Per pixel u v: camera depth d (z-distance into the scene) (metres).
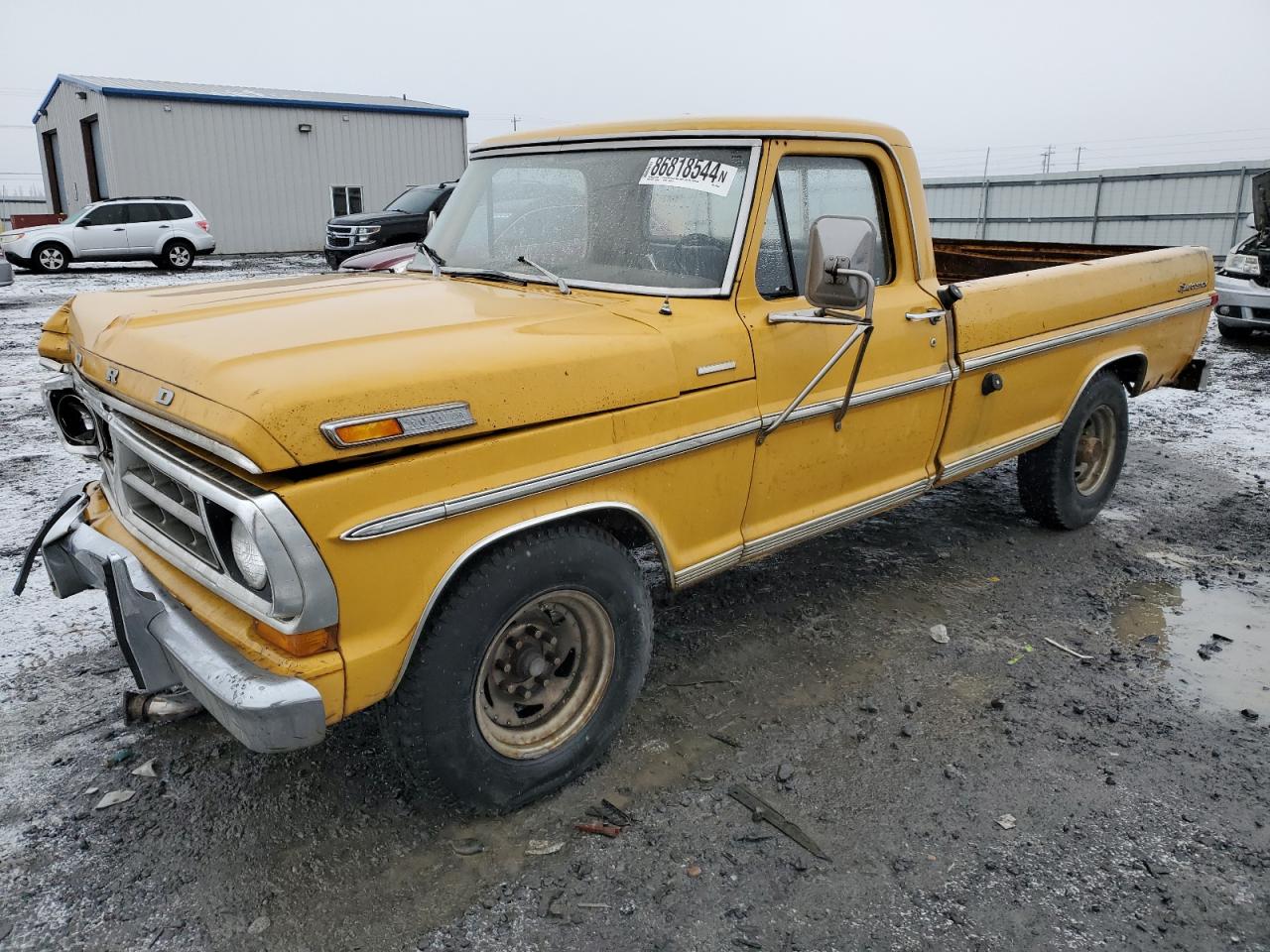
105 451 3.02
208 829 2.80
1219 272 11.34
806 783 3.04
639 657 3.06
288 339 2.52
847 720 3.40
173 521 2.72
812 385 3.25
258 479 2.22
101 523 3.09
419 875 2.64
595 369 2.72
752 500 3.35
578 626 2.96
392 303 3.01
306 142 27.38
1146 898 2.57
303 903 2.53
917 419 3.90
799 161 3.36
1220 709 3.51
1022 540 5.11
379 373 2.33
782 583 4.52
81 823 2.81
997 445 4.40
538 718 2.92
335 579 2.27
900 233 3.77
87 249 20.41
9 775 3.02
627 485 2.88
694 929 2.46
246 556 2.30
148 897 2.54
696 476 3.09
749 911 2.52
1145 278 5.08
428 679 2.53
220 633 2.44
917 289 3.86
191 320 2.78
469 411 2.44
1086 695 3.59
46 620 4.03
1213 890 2.61
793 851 2.74
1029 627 4.13
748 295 3.17
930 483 4.11
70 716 3.34
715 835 2.80
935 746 3.26
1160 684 3.68
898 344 3.70
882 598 4.39
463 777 2.69
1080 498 5.12
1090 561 4.84
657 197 3.28
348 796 2.96
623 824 2.85
